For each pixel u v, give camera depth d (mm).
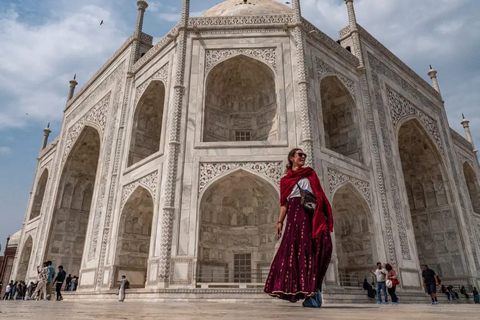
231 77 21969
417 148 29875
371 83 24297
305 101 18984
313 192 4891
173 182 17562
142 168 20547
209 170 18062
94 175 32438
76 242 29766
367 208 20141
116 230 20516
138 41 26453
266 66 20531
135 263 20516
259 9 24172
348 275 20109
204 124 19500
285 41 20922
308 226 4699
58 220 29516
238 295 15164
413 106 28219
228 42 21078
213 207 19141
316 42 21875
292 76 19938
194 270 16016
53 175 32500
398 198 22219
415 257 21266
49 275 17250
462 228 27250
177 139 18562
